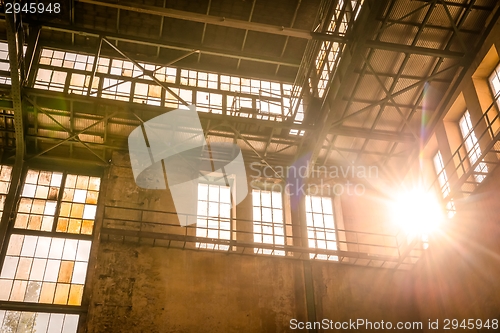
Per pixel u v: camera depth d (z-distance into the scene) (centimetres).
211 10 1848
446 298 1570
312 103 1759
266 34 1914
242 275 1659
